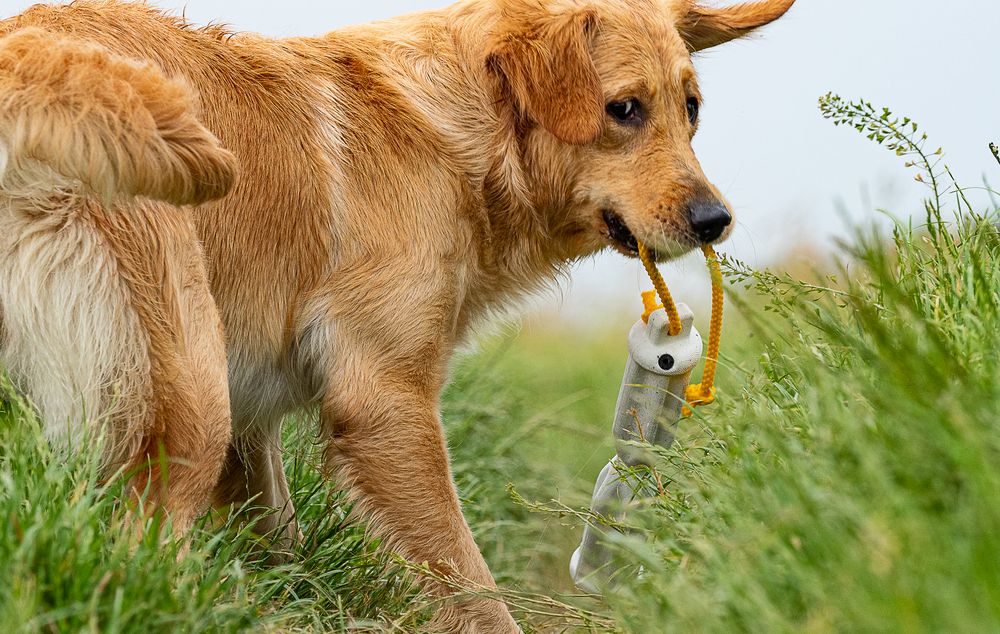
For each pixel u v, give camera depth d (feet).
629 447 13.24
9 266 11.28
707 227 15.06
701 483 11.21
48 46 10.62
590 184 15.57
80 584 8.75
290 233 13.80
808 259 15.93
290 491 16.20
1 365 11.41
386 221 14.15
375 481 13.93
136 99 10.30
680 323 14.55
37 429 10.19
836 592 7.92
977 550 7.41
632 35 15.52
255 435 14.79
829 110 13.89
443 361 14.67
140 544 9.48
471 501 18.71
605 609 12.46
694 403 14.33
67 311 11.41
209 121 13.24
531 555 19.24
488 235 15.35
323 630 12.42
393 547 13.98
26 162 10.81
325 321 14.02
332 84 14.44
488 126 15.14
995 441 8.30
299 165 13.82
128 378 11.71
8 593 8.22
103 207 11.51
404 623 13.79
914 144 13.53
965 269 11.84
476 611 13.64
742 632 8.54
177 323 12.00
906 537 7.86
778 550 8.79
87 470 10.43
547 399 26.09
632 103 15.46
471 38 15.43
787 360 12.35
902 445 8.89
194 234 12.39
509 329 17.56
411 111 14.67
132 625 8.74
